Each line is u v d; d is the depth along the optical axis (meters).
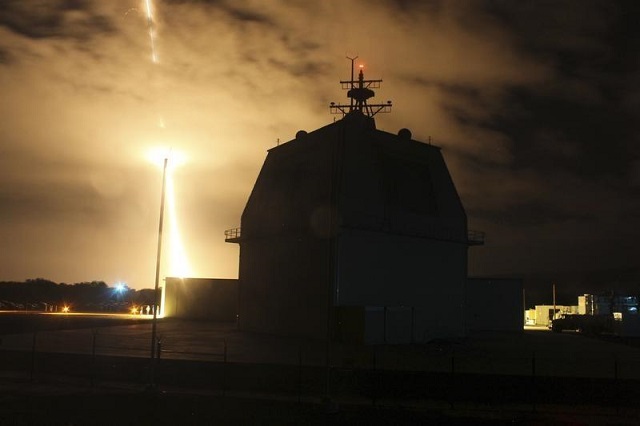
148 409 22.20
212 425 19.83
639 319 65.94
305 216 55.03
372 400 25.28
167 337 48.91
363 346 46.12
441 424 20.86
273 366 27.27
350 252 51.84
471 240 63.22
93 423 19.56
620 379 24.73
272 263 58.50
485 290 72.38
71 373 30.22
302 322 53.19
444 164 63.97
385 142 58.53
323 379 26.55
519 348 46.47
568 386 24.88
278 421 20.73
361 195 53.91
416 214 58.16
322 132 56.59
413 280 56.56
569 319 76.19
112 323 65.31
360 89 65.12
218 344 43.56
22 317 67.62
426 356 37.94
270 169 62.62
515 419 21.91
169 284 81.31
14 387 26.75
